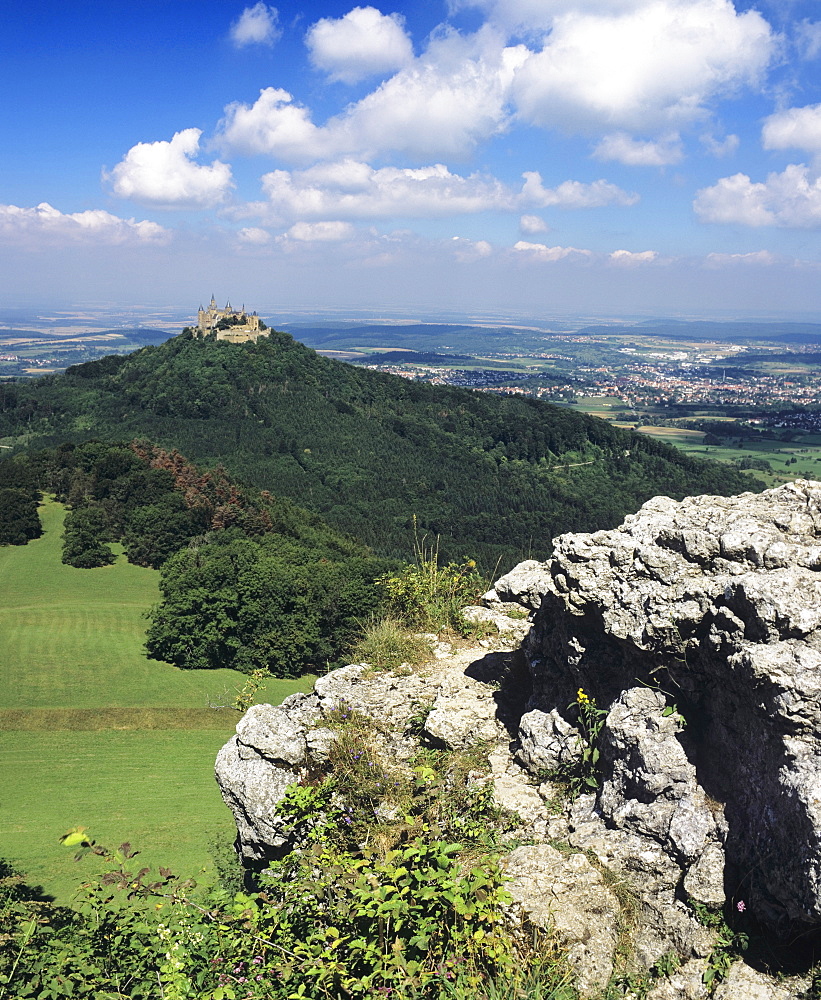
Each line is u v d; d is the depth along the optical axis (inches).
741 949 157.0
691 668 192.4
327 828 211.6
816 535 211.0
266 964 160.1
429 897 153.4
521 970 154.8
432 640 329.1
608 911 168.6
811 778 147.9
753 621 172.6
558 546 233.5
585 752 212.7
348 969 156.0
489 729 252.5
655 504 248.8
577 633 226.7
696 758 187.3
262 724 258.2
